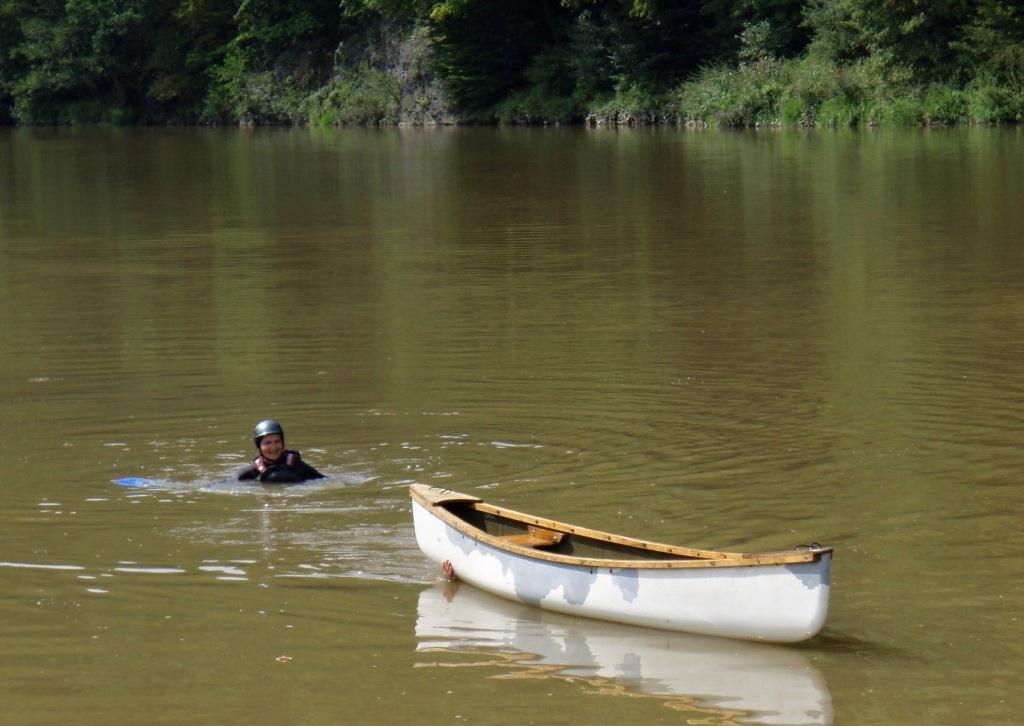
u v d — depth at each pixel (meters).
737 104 75.81
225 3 108.62
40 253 32.78
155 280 28.30
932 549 12.82
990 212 35.72
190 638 11.09
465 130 85.81
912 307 23.88
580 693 10.09
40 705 9.98
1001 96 67.25
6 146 80.50
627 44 84.38
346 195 44.97
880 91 71.38
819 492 14.45
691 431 16.75
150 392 18.91
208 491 14.72
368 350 21.34
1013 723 9.62
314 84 104.00
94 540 13.26
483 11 91.81
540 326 22.92
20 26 115.75
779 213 36.94
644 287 26.38
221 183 50.81
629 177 48.12
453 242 33.19
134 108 113.75
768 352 20.75
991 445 15.91
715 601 10.64
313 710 9.88
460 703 9.95
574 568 11.26
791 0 77.94
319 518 13.87
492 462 15.69
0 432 16.98
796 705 9.90
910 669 10.43
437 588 12.12
